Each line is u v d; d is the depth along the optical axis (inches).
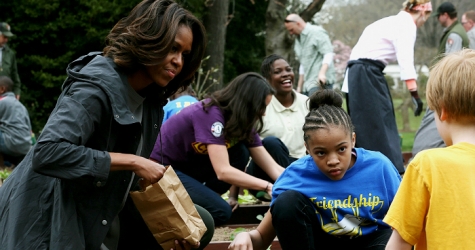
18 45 638.5
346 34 837.8
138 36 120.0
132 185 133.9
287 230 137.3
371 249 139.9
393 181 138.0
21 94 625.3
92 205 119.9
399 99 861.8
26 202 117.5
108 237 129.3
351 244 141.6
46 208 117.6
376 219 138.5
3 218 119.1
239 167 193.5
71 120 113.4
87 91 115.8
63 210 116.1
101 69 119.0
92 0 613.0
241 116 178.4
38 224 116.6
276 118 229.1
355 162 138.0
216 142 179.2
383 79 255.3
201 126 180.1
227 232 209.2
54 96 643.5
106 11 618.8
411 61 254.1
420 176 104.8
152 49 120.0
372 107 249.4
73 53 631.8
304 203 137.3
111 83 117.6
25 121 344.2
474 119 105.8
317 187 137.9
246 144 194.7
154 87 132.1
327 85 344.8
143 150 131.6
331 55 342.3
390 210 107.5
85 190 119.0
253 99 178.2
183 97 242.8
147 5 125.0
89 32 616.7
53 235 115.3
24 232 115.9
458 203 101.9
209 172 190.5
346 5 825.5
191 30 125.7
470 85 103.8
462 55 107.6
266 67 231.5
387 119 251.8
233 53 705.0
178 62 123.7
